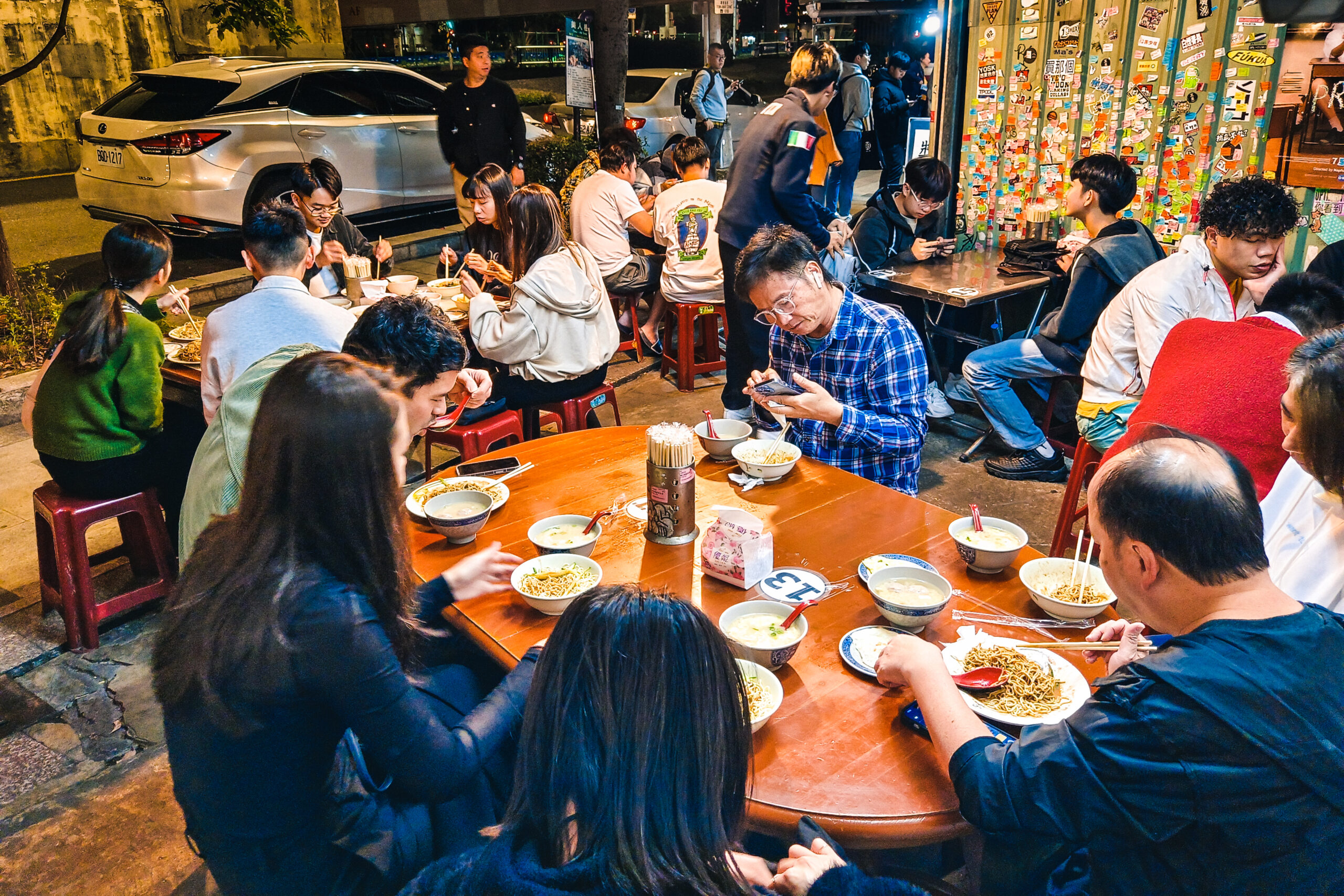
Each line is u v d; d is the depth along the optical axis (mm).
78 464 3180
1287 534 1842
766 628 1857
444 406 2428
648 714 1040
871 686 1755
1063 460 4445
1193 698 1188
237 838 1463
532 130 9227
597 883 1015
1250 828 1185
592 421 4387
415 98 8766
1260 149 4031
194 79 7516
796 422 2930
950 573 2111
